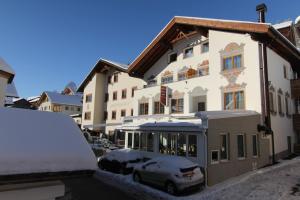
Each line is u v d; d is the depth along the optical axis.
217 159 14.21
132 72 30.05
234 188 12.20
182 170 11.75
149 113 26.09
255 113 17.62
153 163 13.53
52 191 3.41
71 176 3.19
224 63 20.91
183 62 25.89
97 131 38.09
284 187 11.84
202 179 12.41
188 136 15.21
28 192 3.21
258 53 18.62
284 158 19.55
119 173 16.73
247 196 10.95
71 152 3.29
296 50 21.45
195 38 25.19
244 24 18.89
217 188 12.58
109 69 39.06
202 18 22.06
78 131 3.89
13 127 3.29
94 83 39.44
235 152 15.40
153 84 28.83
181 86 23.73
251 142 16.88
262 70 18.38
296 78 24.64
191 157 14.53
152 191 12.48
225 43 21.03
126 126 21.39
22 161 2.84
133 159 16.84
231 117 15.55
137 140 20.30
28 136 3.22
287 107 21.70
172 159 12.88
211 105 21.03
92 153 3.50
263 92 18.05
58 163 3.08
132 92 33.84
